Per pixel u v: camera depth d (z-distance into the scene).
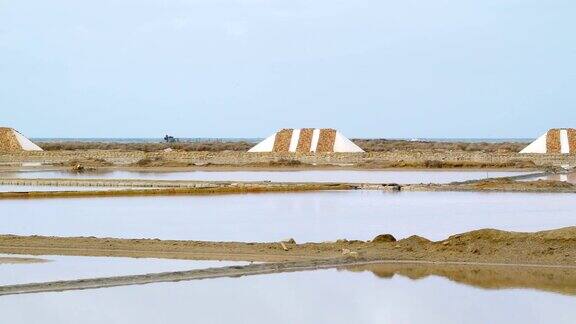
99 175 124.25
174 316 33.69
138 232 57.88
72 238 51.78
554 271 41.44
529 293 37.59
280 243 49.69
